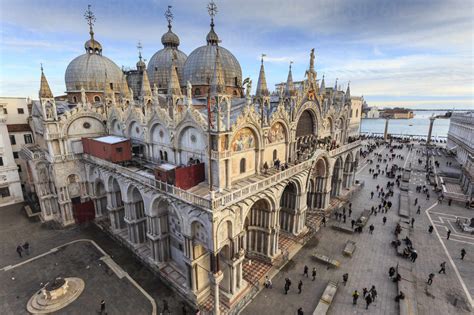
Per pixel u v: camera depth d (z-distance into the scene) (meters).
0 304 26.16
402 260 32.12
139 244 35.53
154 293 27.52
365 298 25.67
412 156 88.00
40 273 30.69
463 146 71.19
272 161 34.81
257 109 32.94
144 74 37.09
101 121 44.47
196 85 46.66
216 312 23.47
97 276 30.11
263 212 31.31
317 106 41.22
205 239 23.58
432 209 46.41
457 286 27.84
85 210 41.84
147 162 37.00
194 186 27.58
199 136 28.05
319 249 34.81
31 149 48.19
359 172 69.50
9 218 45.16
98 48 55.78
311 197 45.28
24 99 56.00
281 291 27.44
